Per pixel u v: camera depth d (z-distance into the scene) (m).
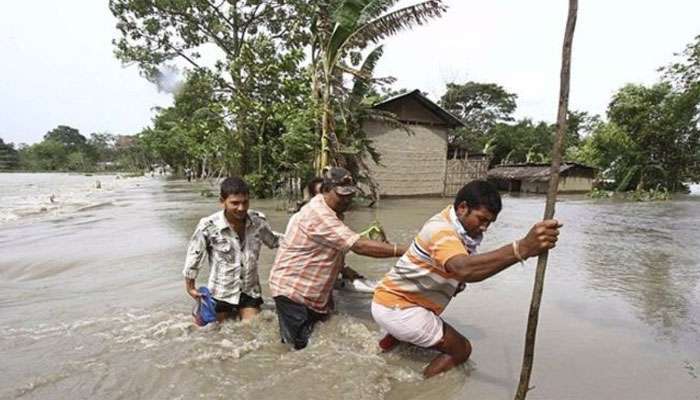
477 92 43.91
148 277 5.74
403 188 20.30
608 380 3.04
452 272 2.56
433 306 3.11
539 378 3.06
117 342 3.60
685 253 7.69
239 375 3.04
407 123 20.25
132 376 3.02
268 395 2.78
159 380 2.97
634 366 3.25
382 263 6.52
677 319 4.28
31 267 6.41
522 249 2.24
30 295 5.00
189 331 3.83
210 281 4.07
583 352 3.49
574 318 4.28
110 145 102.19
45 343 3.59
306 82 16.02
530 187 30.75
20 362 3.24
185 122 22.33
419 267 2.95
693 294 5.13
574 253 7.68
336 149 14.16
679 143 30.41
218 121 17.33
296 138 13.91
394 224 10.88
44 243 8.25
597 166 31.28
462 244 2.72
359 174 16.20
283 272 3.67
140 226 10.38
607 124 31.42
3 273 6.16
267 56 17.52
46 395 2.78
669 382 3.02
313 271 3.64
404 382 2.98
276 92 16.95
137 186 31.83
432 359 3.31
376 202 16.00
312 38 14.35
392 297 3.14
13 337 3.71
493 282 5.59
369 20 12.54
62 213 13.51
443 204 17.02
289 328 3.56
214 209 14.04
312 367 3.14
